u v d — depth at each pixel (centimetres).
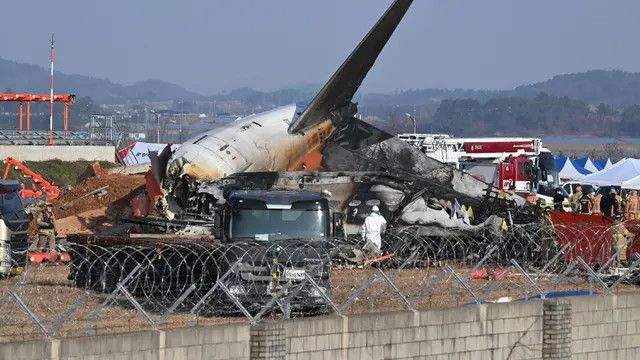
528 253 11538
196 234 12675
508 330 9481
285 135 16725
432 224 14688
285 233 10644
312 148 17150
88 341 7319
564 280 11081
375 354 8675
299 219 10706
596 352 10106
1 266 11150
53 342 7194
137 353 7538
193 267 9606
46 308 9338
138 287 9694
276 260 9681
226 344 7931
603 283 10531
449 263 11662
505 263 11538
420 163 17088
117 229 13488
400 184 15288
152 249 9712
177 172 14575
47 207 12912
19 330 8438
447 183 16850
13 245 11550
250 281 9638
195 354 7781
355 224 14850
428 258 11650
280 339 8138
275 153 16475
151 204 14512
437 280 10119
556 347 9694
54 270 11581
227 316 9512
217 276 9556
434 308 9306
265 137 16438
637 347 10381
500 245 11544
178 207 14388
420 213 14825
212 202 14138
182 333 7725
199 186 14262
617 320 10238
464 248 11838
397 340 8794
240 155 15850
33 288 10262
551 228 11569
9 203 11744
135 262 9688
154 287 9681
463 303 9975
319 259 9781
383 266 11375
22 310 8794
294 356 8256
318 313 9756
